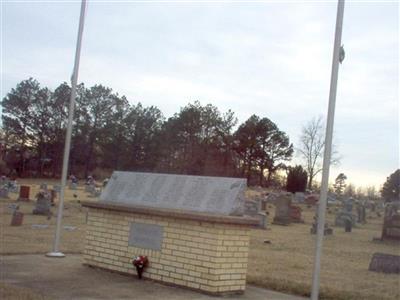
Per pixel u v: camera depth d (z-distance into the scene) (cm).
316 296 836
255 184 8906
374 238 2780
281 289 1070
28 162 8312
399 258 1519
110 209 1108
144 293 904
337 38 861
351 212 4047
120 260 1080
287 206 3669
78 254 1316
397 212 2973
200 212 986
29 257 1215
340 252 2028
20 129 8188
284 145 8950
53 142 8288
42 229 2023
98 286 934
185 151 7700
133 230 1067
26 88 8169
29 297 781
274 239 2417
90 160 8475
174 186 1073
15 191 4759
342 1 865
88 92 8269
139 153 8394
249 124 8512
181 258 980
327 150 847
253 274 1242
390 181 8381
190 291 951
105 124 8350
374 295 1096
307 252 1934
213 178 1029
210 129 7788
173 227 1002
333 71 859
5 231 1852
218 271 936
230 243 958
